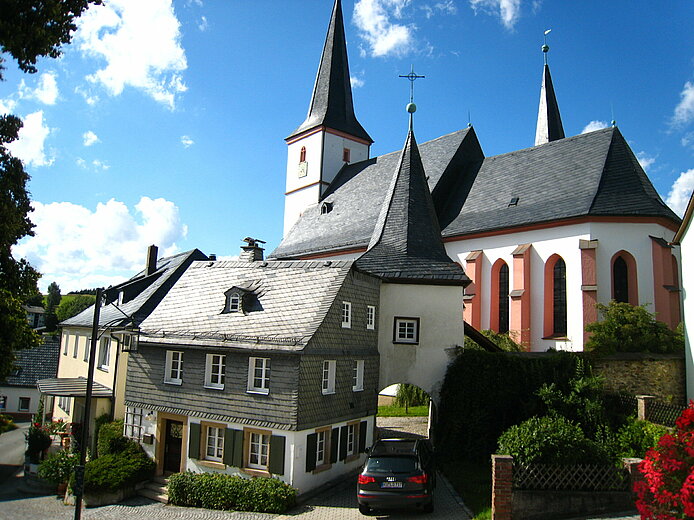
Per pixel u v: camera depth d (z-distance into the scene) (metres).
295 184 50.94
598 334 21.66
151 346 19.98
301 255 39.78
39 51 13.60
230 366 17.78
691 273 21.20
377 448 14.36
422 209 24.41
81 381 30.02
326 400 17.52
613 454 16.05
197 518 15.19
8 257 16.56
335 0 52.50
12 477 25.86
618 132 29.42
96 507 17.30
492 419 19.48
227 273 21.45
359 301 19.84
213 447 18.06
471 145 37.84
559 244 27.38
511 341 26.14
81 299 74.56
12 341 16.50
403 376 21.23
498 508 12.18
